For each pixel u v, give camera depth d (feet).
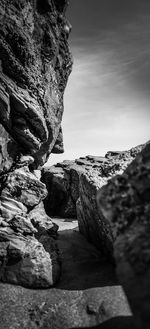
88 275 32.60
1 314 25.85
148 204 13.88
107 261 36.60
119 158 46.85
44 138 40.73
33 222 38.11
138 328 10.34
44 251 33.68
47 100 42.73
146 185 14.51
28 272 30.45
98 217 36.14
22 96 37.22
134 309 10.71
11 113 37.06
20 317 25.76
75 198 63.36
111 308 25.16
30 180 39.17
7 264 31.40
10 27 35.96
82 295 28.09
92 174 40.63
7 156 37.91
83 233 47.24
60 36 46.06
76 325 24.26
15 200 37.58
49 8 41.60
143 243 12.28
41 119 38.37
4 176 37.68
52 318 25.44
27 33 37.81
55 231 39.60
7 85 36.11
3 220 34.19
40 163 45.75
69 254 39.63
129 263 12.09
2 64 36.70
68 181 64.64
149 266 11.28
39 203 42.73
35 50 39.81
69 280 31.86
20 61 37.47
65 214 63.31
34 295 28.86
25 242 33.09
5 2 36.01
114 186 15.79
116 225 14.82
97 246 41.57
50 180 66.28
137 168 15.56
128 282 11.51
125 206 14.75
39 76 40.70
